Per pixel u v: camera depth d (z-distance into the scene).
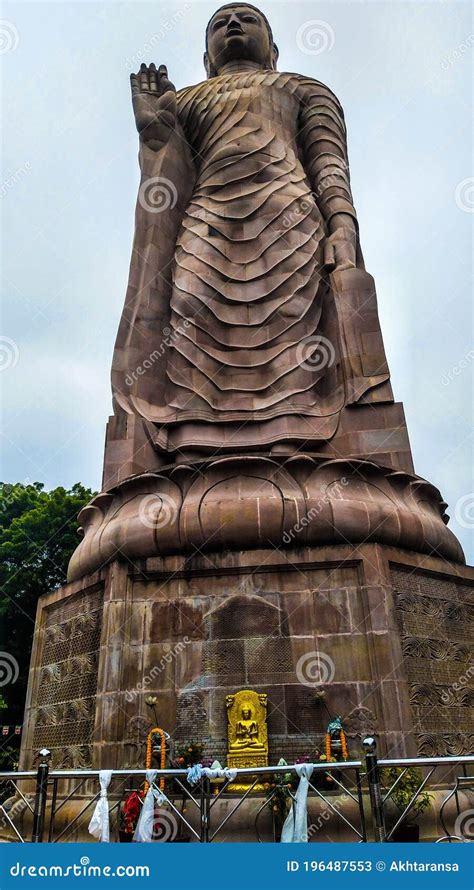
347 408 14.14
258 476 12.30
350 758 9.62
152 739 9.79
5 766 24.64
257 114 18.33
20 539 31.25
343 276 15.60
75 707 11.27
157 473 12.55
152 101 17.80
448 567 12.30
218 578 11.26
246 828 8.77
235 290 15.85
